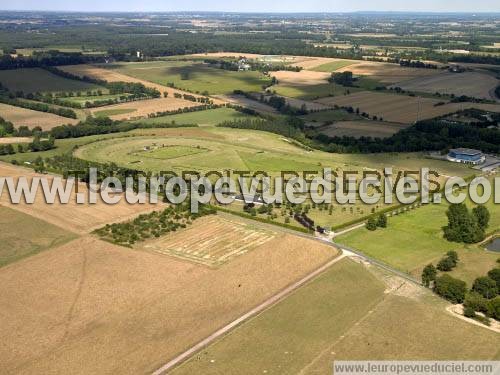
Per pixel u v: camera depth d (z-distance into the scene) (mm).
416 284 135250
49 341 111188
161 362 104438
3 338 112188
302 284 134625
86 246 156875
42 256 150000
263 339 111750
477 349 108375
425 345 109750
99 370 102250
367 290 132125
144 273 140250
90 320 118625
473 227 163000
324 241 161875
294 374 101188
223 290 131625
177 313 121375
